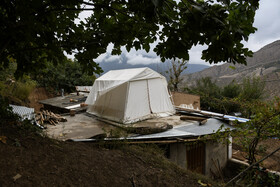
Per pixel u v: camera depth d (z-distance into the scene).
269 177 4.75
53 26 2.70
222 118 8.78
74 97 16.03
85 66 2.94
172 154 6.63
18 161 2.44
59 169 2.63
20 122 3.80
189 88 15.94
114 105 9.00
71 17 2.95
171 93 12.43
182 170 4.17
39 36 2.64
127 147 4.56
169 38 2.11
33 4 1.78
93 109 10.19
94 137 4.96
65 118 9.10
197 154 7.38
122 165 3.46
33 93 16.75
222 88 15.07
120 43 2.58
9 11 2.10
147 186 3.07
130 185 2.94
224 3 1.62
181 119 9.01
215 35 1.73
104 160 3.40
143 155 4.34
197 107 13.02
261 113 4.21
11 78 12.32
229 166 8.29
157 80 10.12
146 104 9.43
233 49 1.91
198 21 1.69
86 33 2.82
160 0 1.59
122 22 2.57
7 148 2.59
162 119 9.20
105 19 2.89
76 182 2.52
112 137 4.70
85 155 3.32
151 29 2.51
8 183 2.05
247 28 1.82
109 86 10.13
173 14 2.06
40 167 2.50
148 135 6.29
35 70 3.39
